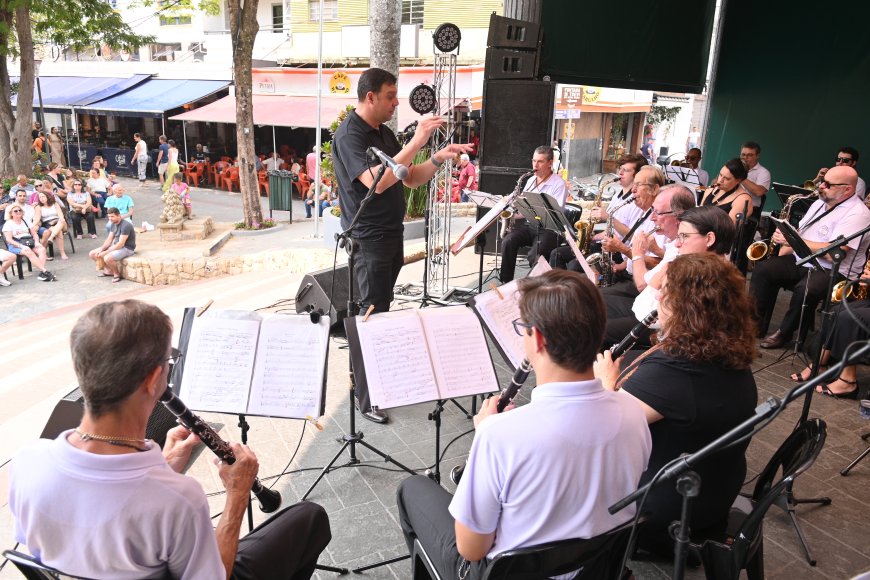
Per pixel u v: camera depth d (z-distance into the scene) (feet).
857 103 30.45
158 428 8.00
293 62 63.46
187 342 7.84
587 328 4.80
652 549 7.66
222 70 68.95
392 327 8.38
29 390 16.31
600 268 16.03
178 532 4.41
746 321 6.52
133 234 33.17
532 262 19.26
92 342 4.25
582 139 71.10
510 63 21.93
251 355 7.80
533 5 21.48
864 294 13.47
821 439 6.39
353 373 8.95
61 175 48.29
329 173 37.47
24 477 4.35
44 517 4.29
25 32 47.75
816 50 30.86
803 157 32.32
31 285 32.37
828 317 10.34
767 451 11.34
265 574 6.02
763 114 32.86
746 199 18.24
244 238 39.09
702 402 6.42
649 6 26.13
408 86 52.39
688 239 10.27
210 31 70.44
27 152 49.75
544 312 4.83
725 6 32.32
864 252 14.65
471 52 54.60
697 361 6.45
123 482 4.26
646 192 15.83
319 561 8.47
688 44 28.76
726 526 7.17
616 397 5.09
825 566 8.50
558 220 14.21
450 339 8.48
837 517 9.51
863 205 14.71
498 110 22.21
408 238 30.01
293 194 58.08
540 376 5.10
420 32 55.57
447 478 10.36
